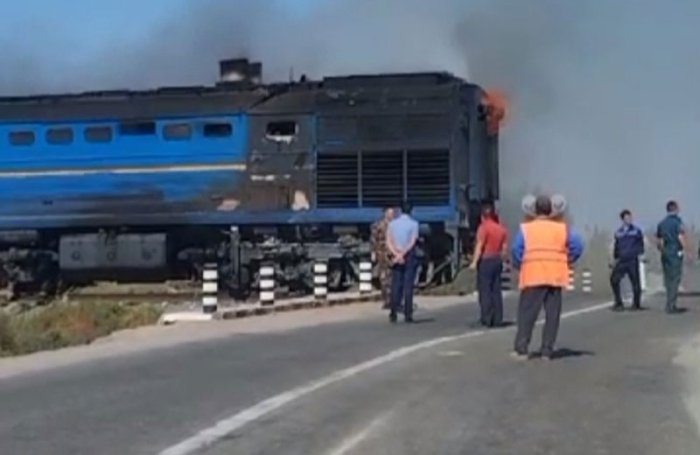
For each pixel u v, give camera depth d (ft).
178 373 46.21
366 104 103.09
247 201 105.70
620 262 78.74
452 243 101.60
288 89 106.42
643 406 36.24
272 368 47.06
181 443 30.81
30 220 110.83
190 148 107.24
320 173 104.12
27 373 48.01
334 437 31.32
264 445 30.32
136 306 81.00
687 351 51.03
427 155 101.65
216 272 86.12
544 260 48.24
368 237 103.14
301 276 103.14
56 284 111.45
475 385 40.96
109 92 110.52
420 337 59.47
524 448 29.68
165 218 107.34
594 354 50.21
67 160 110.01
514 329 64.54
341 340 58.70
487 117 109.40
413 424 33.22
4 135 111.65
